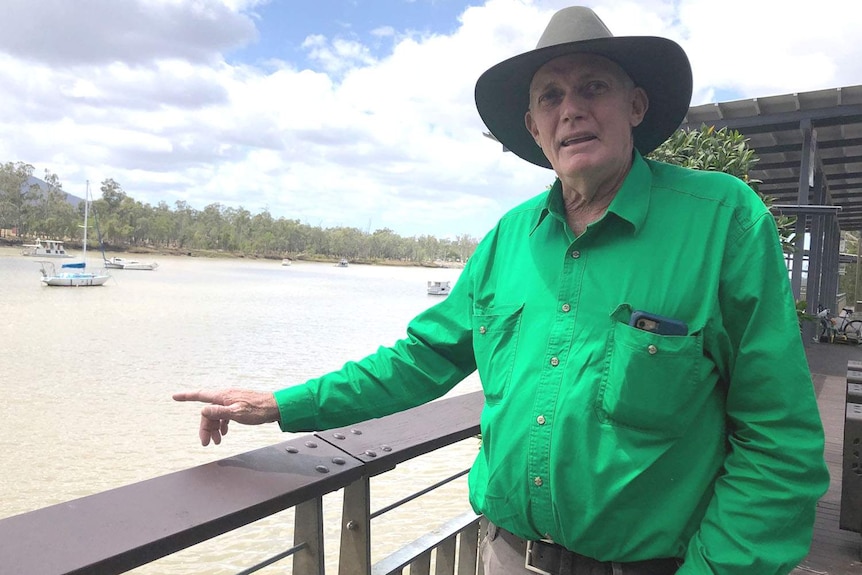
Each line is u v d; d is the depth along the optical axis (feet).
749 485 3.18
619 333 3.38
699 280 3.36
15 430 44.73
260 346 91.61
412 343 4.60
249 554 24.00
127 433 45.19
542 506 3.60
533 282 3.89
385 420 5.08
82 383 62.18
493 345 3.98
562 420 3.50
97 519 3.04
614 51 3.77
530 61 3.99
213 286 224.33
